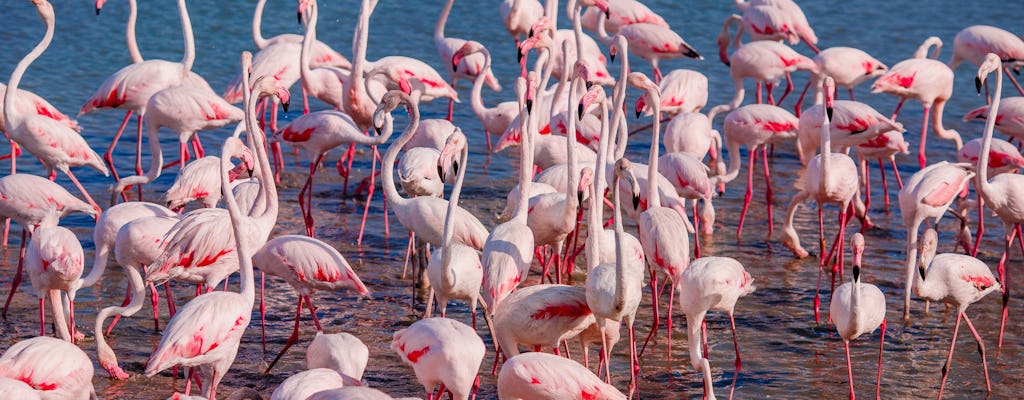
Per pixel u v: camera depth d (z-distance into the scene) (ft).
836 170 45.47
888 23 102.89
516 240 36.96
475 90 60.49
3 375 29.12
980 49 68.74
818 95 66.85
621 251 32.58
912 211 43.60
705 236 51.83
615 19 75.15
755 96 79.56
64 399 30.25
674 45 70.79
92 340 38.40
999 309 44.37
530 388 30.19
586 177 35.14
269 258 37.29
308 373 28.71
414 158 45.68
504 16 75.36
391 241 50.24
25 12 96.37
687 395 35.96
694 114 57.41
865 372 38.04
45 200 41.34
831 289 45.34
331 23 96.37
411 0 106.73
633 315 34.45
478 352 31.12
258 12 68.95
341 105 61.87
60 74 77.51
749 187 53.16
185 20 57.47
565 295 33.88
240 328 32.73
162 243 36.45
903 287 46.01
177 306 41.86
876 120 53.47
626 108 76.23
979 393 36.70
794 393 36.27
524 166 40.14
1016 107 56.39
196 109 51.98
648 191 43.01
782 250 50.37
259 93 39.01
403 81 51.03
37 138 47.96
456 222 40.42
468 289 36.52
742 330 41.39
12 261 45.32
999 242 52.44
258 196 39.52
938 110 62.44
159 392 34.88
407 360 31.99
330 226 51.80
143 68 54.85
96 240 39.04
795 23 73.46
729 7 107.65
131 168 59.57
